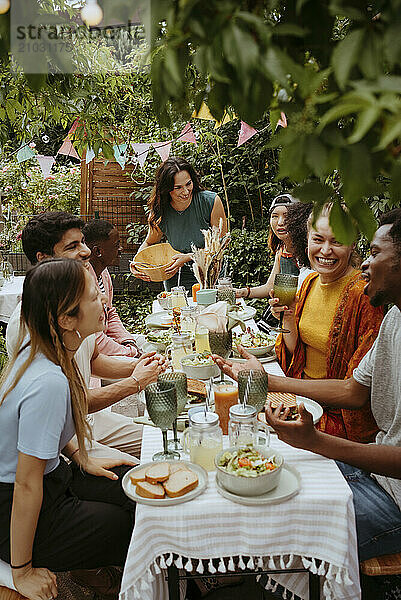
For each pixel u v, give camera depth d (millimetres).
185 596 2070
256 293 4074
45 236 2496
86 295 1814
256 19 768
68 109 3523
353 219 886
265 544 1620
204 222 4672
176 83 893
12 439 1753
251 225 7262
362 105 685
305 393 2260
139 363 2381
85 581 2314
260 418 2082
